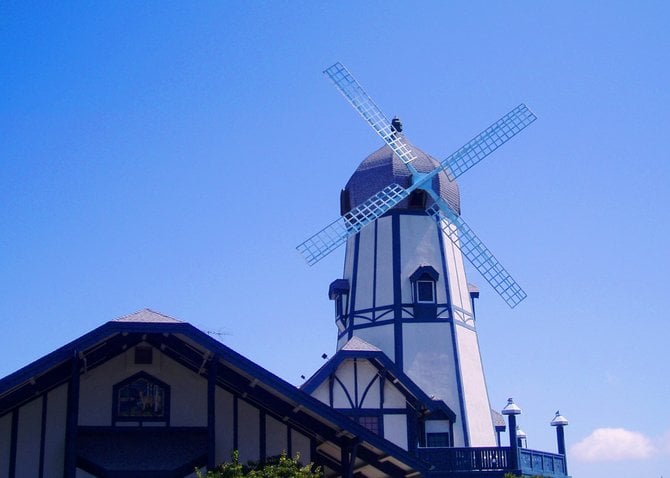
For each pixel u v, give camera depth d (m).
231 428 28.30
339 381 41.66
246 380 28.16
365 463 29.20
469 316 51.22
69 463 25.84
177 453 27.59
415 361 48.06
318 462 28.78
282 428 28.52
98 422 27.81
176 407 28.31
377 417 41.44
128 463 27.08
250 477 25.33
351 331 50.09
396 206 50.91
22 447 27.31
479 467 38.75
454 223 51.66
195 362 28.39
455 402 47.47
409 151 51.47
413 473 28.41
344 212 53.06
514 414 39.16
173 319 26.19
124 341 28.14
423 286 49.47
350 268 51.56
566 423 43.78
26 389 27.30
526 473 39.25
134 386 28.30
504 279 51.97
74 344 25.30
